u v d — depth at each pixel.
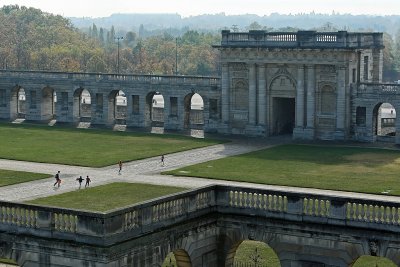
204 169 106.19
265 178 98.62
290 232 52.75
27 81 171.00
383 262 75.06
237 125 151.75
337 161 114.88
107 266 46.97
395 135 137.75
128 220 48.28
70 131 153.50
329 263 51.50
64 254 48.34
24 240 49.75
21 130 154.00
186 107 157.75
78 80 166.00
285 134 151.75
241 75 150.12
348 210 50.84
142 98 160.88
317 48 140.25
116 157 117.81
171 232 51.44
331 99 142.25
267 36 146.12
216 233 55.66
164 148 129.00
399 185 93.69
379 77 151.75
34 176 100.38
